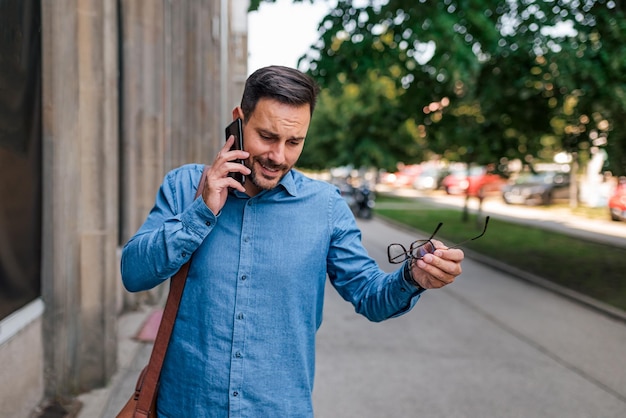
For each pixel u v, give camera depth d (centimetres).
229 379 173
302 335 180
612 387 499
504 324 712
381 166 3353
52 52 388
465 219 2081
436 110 1227
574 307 813
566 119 1023
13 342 343
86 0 421
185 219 167
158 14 744
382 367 541
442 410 444
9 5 337
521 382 507
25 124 363
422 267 162
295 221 180
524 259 1230
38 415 375
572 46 879
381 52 1079
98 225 437
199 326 176
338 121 3338
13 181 348
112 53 445
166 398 181
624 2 866
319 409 442
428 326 696
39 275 390
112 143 446
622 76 870
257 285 175
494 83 1030
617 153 926
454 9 994
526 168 1382
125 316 677
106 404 413
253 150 170
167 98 834
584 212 2453
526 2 940
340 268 189
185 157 1038
